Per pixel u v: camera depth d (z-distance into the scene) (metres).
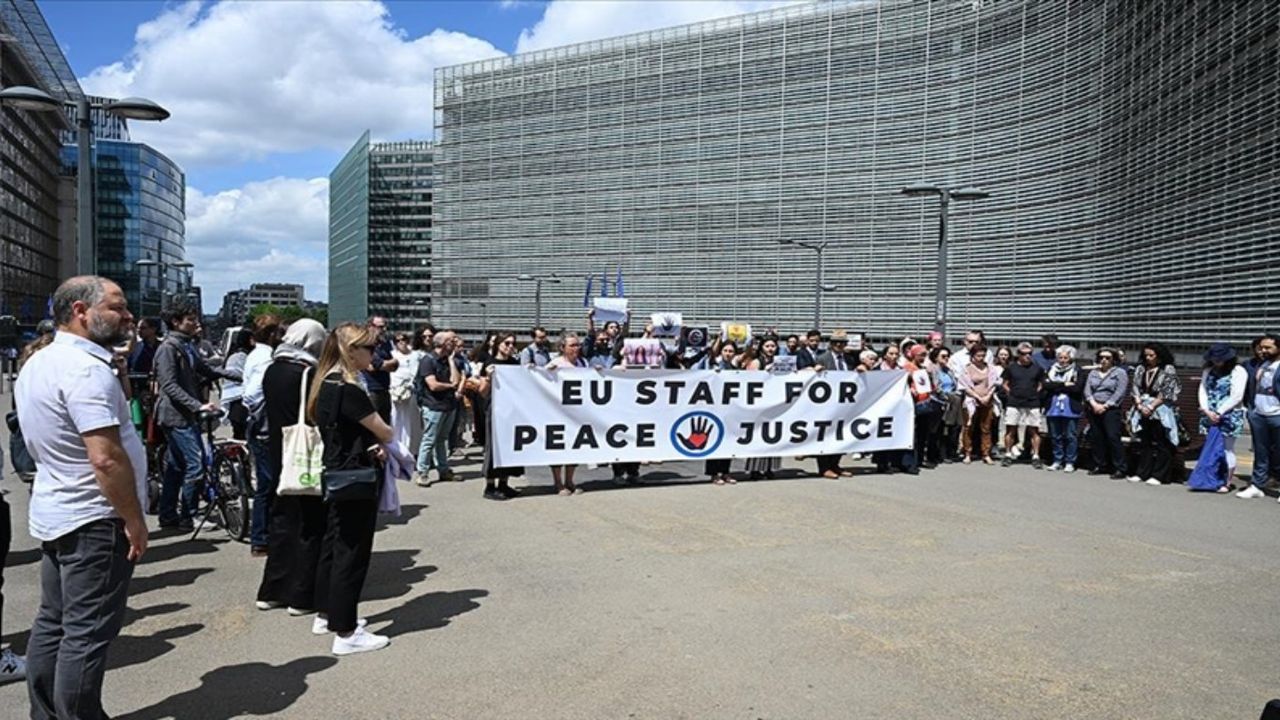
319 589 5.38
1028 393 13.22
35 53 80.94
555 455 10.21
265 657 5.00
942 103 52.28
